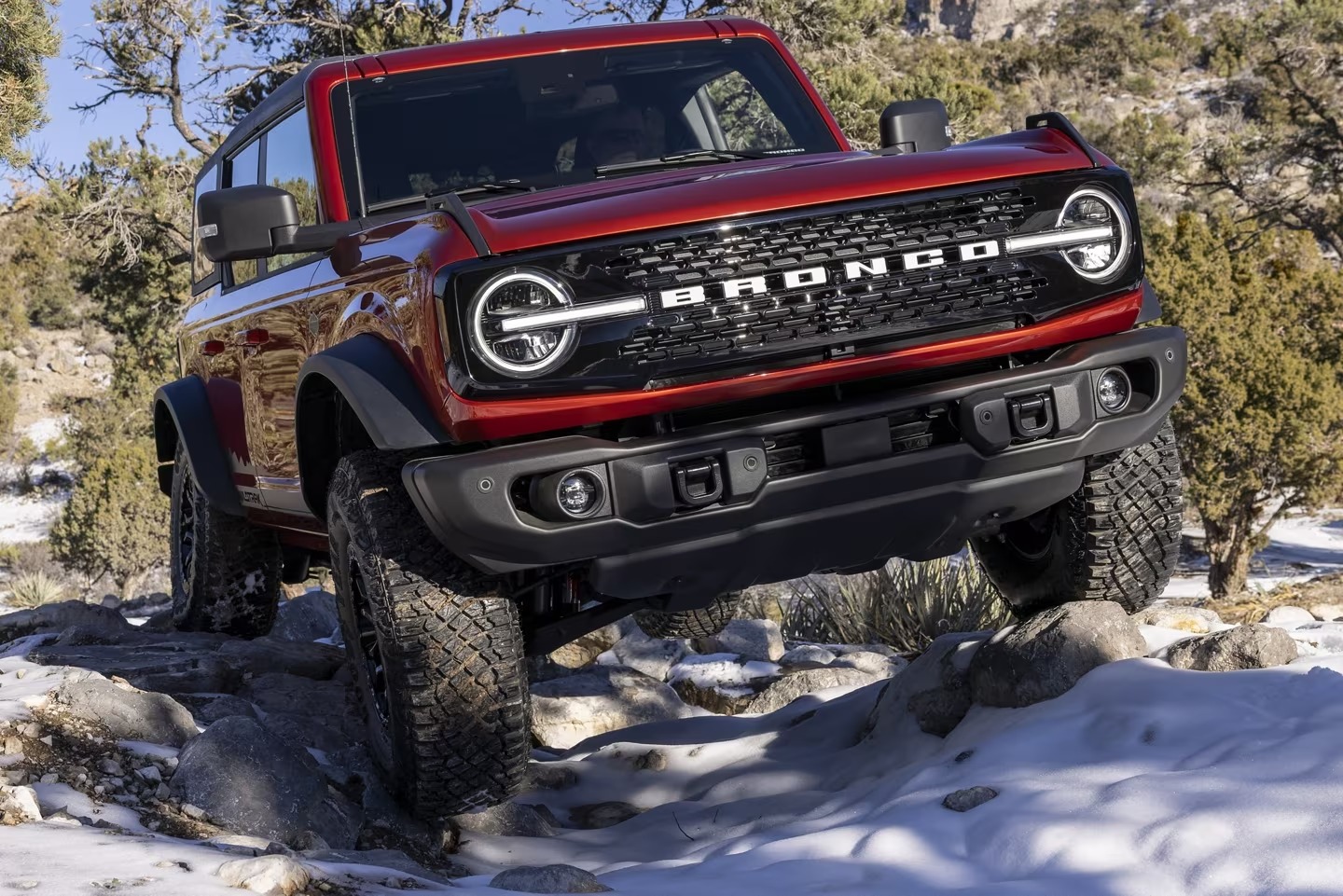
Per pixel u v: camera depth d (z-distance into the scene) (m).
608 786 4.19
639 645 5.88
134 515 34.41
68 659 4.77
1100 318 3.50
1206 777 2.67
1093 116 72.38
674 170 4.13
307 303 4.12
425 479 3.08
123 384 40.56
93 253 27.00
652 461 3.13
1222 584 24.77
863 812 3.25
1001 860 2.61
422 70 4.43
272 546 5.80
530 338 3.07
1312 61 39.97
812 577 7.42
